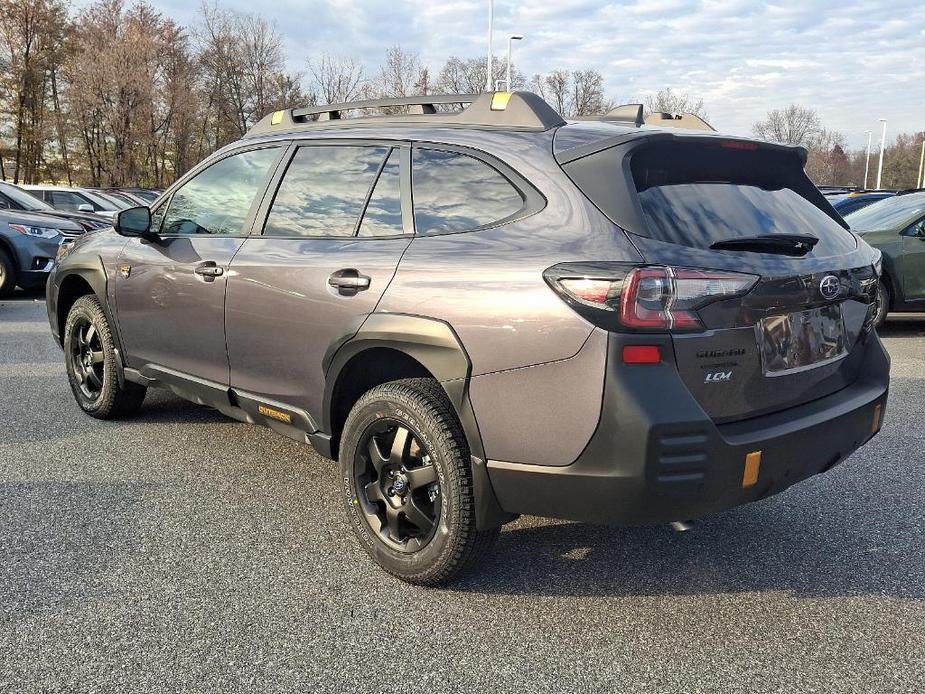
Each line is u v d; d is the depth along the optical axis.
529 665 2.43
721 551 3.26
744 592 2.92
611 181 2.53
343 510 3.61
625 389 2.31
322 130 3.58
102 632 2.56
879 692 2.31
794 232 2.81
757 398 2.58
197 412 5.17
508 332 2.51
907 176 84.31
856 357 3.08
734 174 2.89
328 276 3.11
